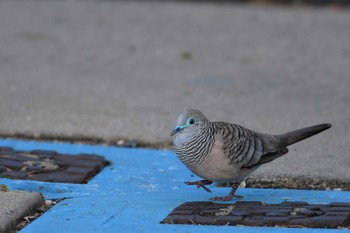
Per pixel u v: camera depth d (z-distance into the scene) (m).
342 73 18.64
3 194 9.12
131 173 10.92
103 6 26.73
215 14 25.77
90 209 9.09
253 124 13.73
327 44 21.80
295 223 8.44
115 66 19.09
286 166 11.01
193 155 8.84
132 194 9.84
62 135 12.80
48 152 11.62
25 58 19.53
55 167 10.88
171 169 11.19
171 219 8.62
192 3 28.67
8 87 16.44
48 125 13.34
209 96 16.16
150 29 23.31
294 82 17.70
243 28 23.67
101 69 18.72
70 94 16.00
